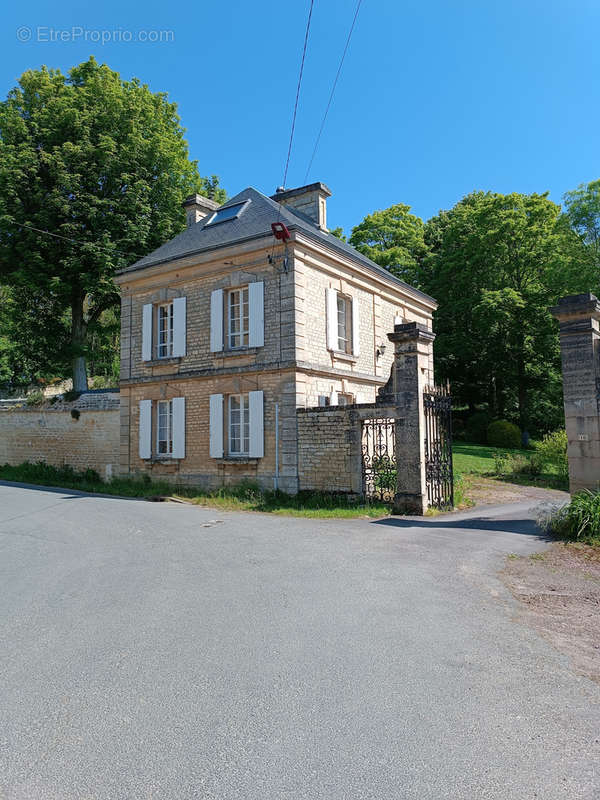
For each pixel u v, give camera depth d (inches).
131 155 800.9
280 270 536.4
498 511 432.1
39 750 107.2
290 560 259.6
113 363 1254.9
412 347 415.5
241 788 94.3
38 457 759.1
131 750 106.6
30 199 757.9
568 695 128.4
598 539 291.4
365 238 1257.4
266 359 538.6
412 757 103.0
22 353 951.6
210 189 1155.9
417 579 225.1
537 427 1203.9
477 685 133.1
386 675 138.3
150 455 617.6
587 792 93.0
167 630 171.8
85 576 239.3
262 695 128.2
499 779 96.4
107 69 853.8
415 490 404.8
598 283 903.1
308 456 495.5
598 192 917.8
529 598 202.1
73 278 781.3
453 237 1174.3
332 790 93.4
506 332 1087.0
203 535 330.0
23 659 151.6
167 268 617.3
